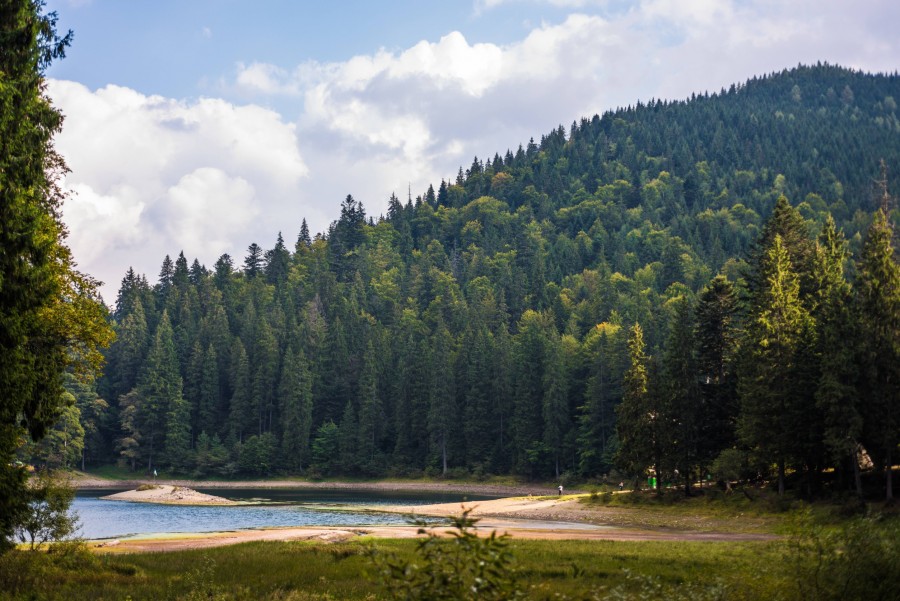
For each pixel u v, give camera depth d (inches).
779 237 2696.9
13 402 887.1
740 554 1252.5
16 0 913.5
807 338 2285.9
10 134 882.8
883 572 600.4
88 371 1279.5
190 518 2704.2
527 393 5201.8
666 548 1384.1
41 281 916.6
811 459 2245.3
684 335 2763.3
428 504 3553.2
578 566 1050.7
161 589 784.3
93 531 2222.0
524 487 4985.2
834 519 1915.6
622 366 4891.7
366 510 3053.6
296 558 1122.7
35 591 748.6
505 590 294.8
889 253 2208.4
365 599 757.9
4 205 872.9
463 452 5516.7
